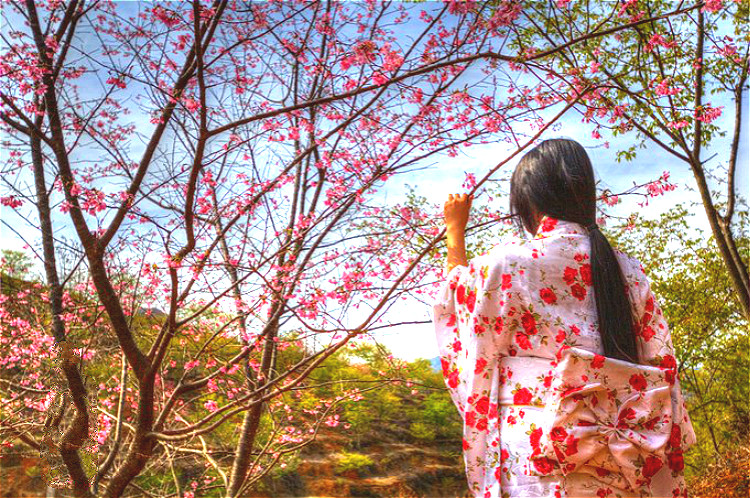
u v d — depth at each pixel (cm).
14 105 299
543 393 113
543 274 120
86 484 376
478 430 117
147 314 443
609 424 109
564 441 107
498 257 122
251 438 482
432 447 1927
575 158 128
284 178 356
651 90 300
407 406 2039
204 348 382
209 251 323
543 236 124
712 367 1173
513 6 294
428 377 870
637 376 112
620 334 117
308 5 324
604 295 119
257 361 524
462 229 143
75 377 373
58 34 331
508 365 118
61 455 377
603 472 108
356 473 1634
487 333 120
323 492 1494
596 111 286
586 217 126
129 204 315
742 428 1140
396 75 295
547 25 339
